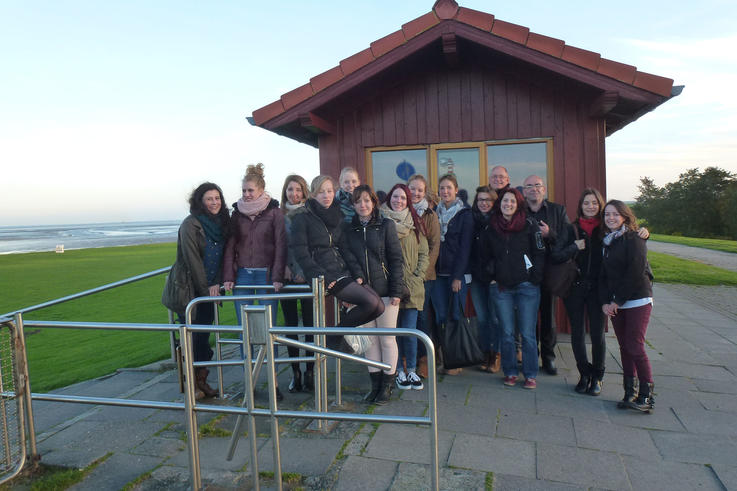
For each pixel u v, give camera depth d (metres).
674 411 3.84
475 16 5.08
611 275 3.85
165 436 3.56
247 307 2.64
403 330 2.46
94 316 9.62
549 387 4.40
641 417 3.72
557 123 5.69
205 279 4.13
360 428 3.54
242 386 4.64
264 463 3.07
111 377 5.37
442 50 5.54
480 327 4.79
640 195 88.06
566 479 2.81
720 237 74.12
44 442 3.52
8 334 3.12
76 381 5.52
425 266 4.26
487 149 5.89
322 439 3.38
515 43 5.02
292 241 3.86
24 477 3.07
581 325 4.24
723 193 73.25
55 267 19.59
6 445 3.08
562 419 3.69
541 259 4.21
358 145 6.16
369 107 6.11
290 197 4.55
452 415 3.78
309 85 5.44
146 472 3.02
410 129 6.02
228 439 3.46
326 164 6.22
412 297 4.20
